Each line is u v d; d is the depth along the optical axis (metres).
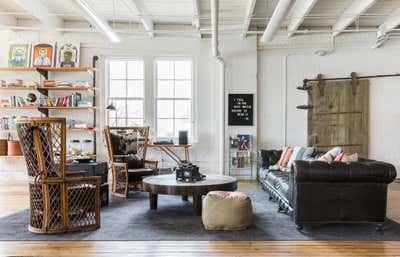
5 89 7.35
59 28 7.12
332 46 7.59
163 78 7.70
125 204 5.10
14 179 7.45
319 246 3.24
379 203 3.67
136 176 5.87
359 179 3.61
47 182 3.57
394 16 6.73
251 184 7.04
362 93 7.55
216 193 3.87
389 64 7.56
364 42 7.59
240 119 7.58
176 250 3.13
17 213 4.49
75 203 3.76
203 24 7.26
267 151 6.37
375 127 7.56
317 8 6.60
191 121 7.67
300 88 7.38
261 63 7.69
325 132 7.59
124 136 6.36
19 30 7.42
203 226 3.89
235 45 7.60
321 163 3.64
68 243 3.32
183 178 4.73
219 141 7.57
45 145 3.54
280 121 7.67
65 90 7.46
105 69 7.59
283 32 7.62
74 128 7.18
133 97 7.70
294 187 3.72
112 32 6.53
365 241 3.39
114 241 3.38
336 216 3.67
